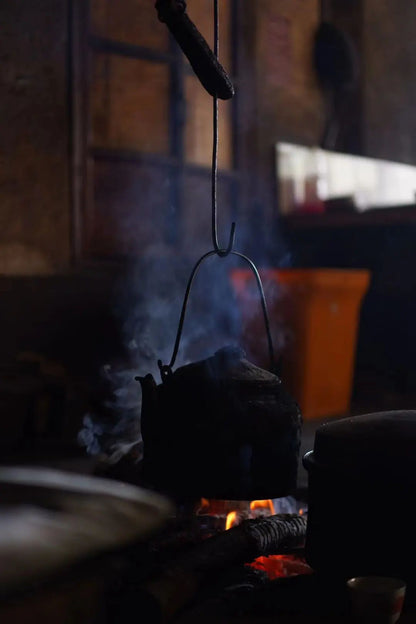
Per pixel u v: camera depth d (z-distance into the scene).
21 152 5.38
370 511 2.07
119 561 0.92
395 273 6.49
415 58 8.45
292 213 6.79
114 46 5.91
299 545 2.62
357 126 7.86
